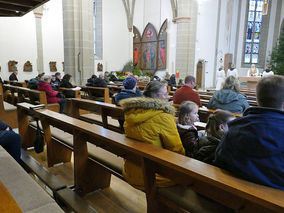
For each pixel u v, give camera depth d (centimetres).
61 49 1572
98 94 796
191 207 169
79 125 255
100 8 1792
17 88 694
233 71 1334
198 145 192
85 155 267
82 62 1178
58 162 352
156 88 242
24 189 183
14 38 1386
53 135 347
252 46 1958
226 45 1853
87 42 1184
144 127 200
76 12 1141
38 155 387
